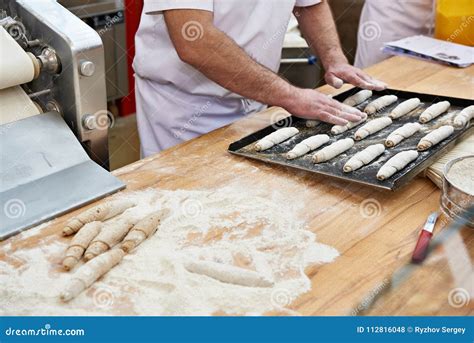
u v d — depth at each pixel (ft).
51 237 4.07
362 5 11.12
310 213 4.46
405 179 4.66
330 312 3.46
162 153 5.33
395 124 5.78
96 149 5.14
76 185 4.56
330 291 3.62
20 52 4.64
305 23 7.03
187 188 4.74
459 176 4.54
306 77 9.60
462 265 3.87
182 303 3.49
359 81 6.41
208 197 4.61
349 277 3.75
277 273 3.77
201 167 5.10
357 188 4.83
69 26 4.76
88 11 9.99
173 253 3.92
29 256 3.87
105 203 4.32
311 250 4.01
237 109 6.86
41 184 4.49
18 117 4.79
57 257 3.88
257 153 5.30
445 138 5.32
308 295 3.58
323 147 5.33
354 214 4.47
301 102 5.64
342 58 6.81
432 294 3.62
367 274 3.79
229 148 5.33
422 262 3.89
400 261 3.92
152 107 6.81
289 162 5.08
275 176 4.99
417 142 5.35
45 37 4.84
